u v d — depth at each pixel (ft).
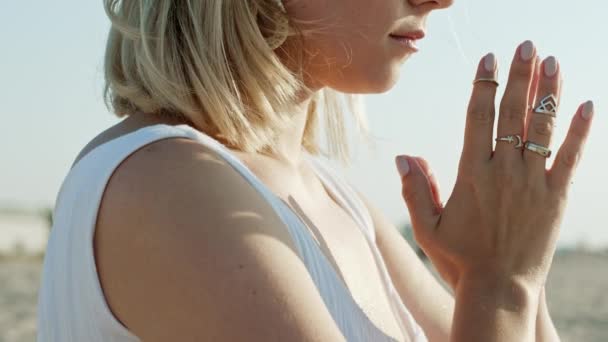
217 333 3.90
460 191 5.23
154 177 4.24
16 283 55.98
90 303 4.35
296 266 4.20
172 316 4.01
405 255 6.72
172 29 5.06
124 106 5.34
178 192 4.16
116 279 4.23
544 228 5.11
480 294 4.98
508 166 5.13
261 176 5.24
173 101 4.94
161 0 5.09
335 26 5.36
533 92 5.49
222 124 4.97
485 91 5.22
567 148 5.25
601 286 59.36
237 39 5.16
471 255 5.12
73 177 4.60
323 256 4.82
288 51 5.47
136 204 4.19
